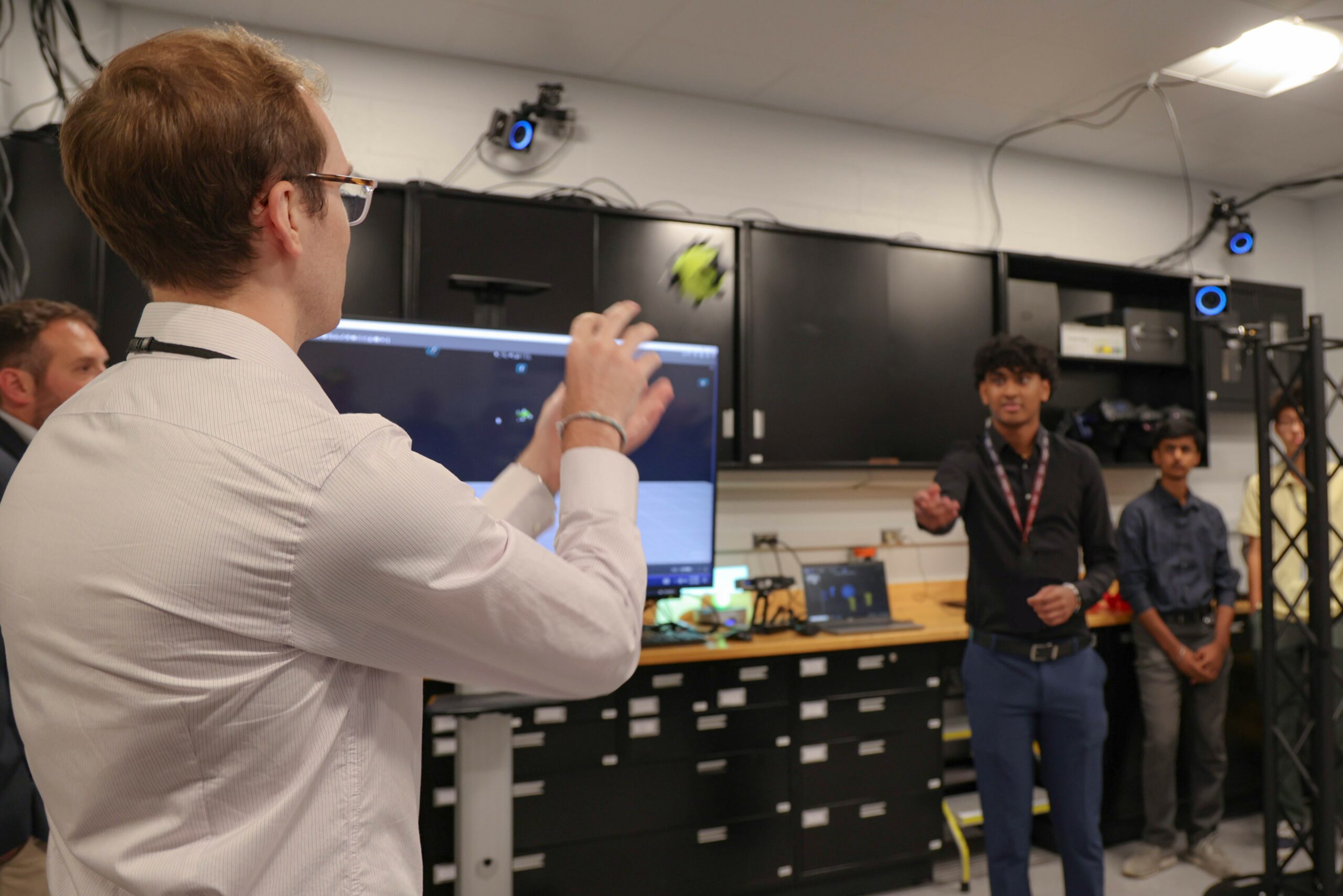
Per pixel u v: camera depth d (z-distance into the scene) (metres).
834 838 2.89
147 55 0.58
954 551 3.87
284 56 0.65
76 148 0.59
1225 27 2.91
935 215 3.91
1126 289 4.21
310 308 0.66
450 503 0.56
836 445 3.36
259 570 0.54
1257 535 3.51
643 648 2.73
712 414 2.73
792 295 3.32
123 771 0.55
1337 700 3.19
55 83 2.59
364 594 0.55
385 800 0.61
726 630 3.11
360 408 2.28
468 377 2.38
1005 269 3.67
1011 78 3.31
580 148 3.34
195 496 0.54
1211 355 4.04
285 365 0.61
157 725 0.54
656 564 2.69
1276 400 3.46
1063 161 4.19
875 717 2.97
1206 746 3.21
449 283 2.53
